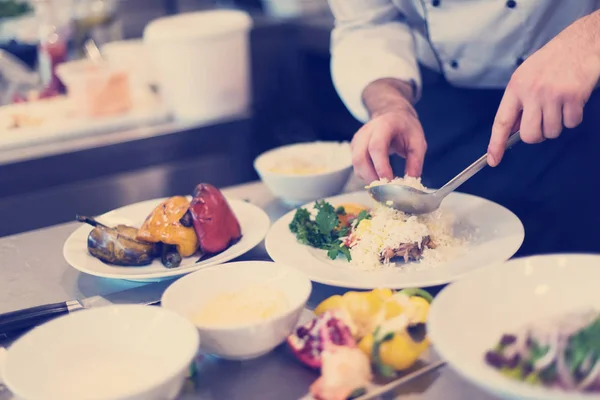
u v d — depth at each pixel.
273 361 0.72
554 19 1.25
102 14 2.36
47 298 0.93
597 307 0.69
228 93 2.11
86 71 2.05
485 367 0.60
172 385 0.61
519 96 0.91
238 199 1.25
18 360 0.65
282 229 1.05
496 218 1.04
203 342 0.70
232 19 2.09
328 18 2.61
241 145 2.18
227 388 0.68
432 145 1.52
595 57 0.89
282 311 0.72
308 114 2.70
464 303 0.69
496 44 1.29
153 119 2.09
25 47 2.41
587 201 1.41
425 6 1.33
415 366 0.68
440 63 1.41
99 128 2.01
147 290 0.92
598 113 1.37
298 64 2.63
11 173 1.86
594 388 0.56
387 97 1.24
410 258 0.93
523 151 1.43
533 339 0.63
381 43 1.36
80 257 0.99
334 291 0.89
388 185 0.99
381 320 0.70
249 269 0.80
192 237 0.97
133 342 0.69
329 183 1.18
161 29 2.03
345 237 0.98
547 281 0.72
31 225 1.94
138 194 2.06
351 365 0.64
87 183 1.97
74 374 0.65
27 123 2.01
